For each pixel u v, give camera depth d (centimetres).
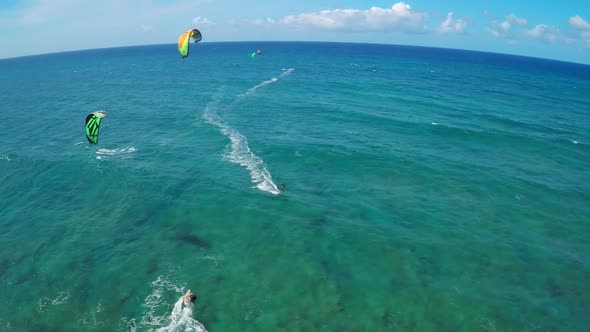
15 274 2400
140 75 12456
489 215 3222
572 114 7556
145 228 2898
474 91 9881
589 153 4912
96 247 2669
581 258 2673
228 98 7650
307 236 2809
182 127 5534
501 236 2912
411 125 5803
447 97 8588
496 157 4619
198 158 4278
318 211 3169
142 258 2544
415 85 10319
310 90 8775
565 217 3225
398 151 4619
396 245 2741
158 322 2019
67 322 2025
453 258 2623
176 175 3816
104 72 14338
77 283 2312
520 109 7712
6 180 3797
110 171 3906
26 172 3978
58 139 5159
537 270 2527
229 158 4272
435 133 5469
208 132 5244
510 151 4875
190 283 2309
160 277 2359
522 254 2694
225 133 5162
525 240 2872
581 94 11144
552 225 3094
